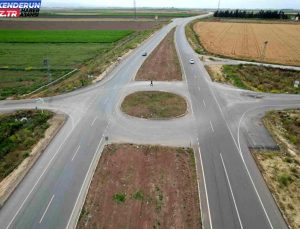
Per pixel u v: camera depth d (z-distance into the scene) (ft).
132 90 209.15
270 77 248.73
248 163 129.18
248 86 222.69
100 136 149.07
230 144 143.33
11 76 249.55
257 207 105.09
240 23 607.37
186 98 195.52
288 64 280.92
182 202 106.42
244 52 333.42
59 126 158.92
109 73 246.88
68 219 99.40
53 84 227.61
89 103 187.73
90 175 120.37
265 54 324.19
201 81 228.63
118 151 136.15
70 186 114.42
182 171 122.93
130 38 424.05
